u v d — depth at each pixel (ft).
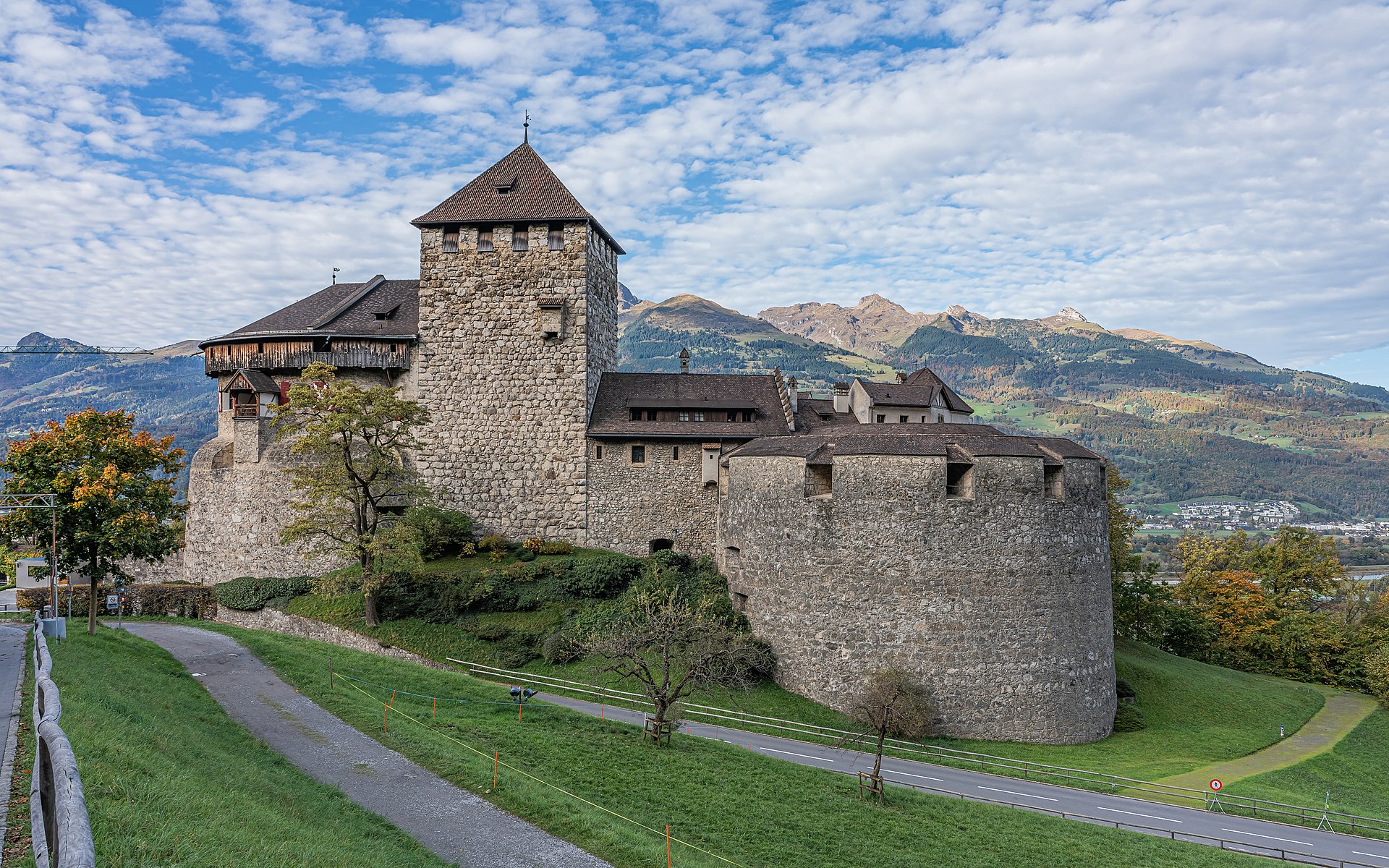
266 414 194.90
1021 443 153.69
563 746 109.29
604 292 213.46
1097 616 156.35
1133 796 127.34
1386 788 148.66
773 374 216.33
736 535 169.99
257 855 50.78
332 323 201.67
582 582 170.71
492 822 79.77
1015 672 147.43
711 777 106.93
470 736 108.06
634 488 192.34
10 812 45.68
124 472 146.72
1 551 196.34
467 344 193.88
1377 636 237.86
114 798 51.75
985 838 101.45
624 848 76.43
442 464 192.95
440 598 167.43
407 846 71.41
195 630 170.40
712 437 191.62
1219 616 260.42
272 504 192.13
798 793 106.83
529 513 192.03
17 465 141.18
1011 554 148.56
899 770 128.06
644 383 208.64
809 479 155.63
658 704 117.80
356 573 168.35
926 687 145.59
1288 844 112.68
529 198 197.06
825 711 148.77
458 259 194.80
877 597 148.46
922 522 148.05
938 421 218.59
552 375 192.95
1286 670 245.65
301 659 139.03
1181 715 175.01
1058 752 144.36
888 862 90.99
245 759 84.64
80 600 197.98
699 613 156.87
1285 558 279.90
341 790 83.30
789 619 156.04
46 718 42.57
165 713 91.81
